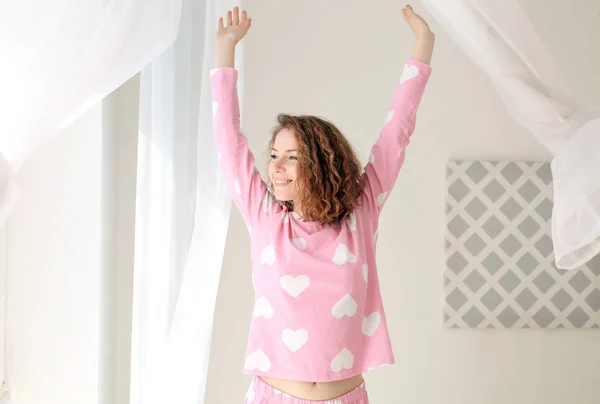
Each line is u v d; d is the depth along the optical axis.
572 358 2.62
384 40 2.57
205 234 1.81
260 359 1.59
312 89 2.57
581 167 1.67
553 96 1.68
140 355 1.87
